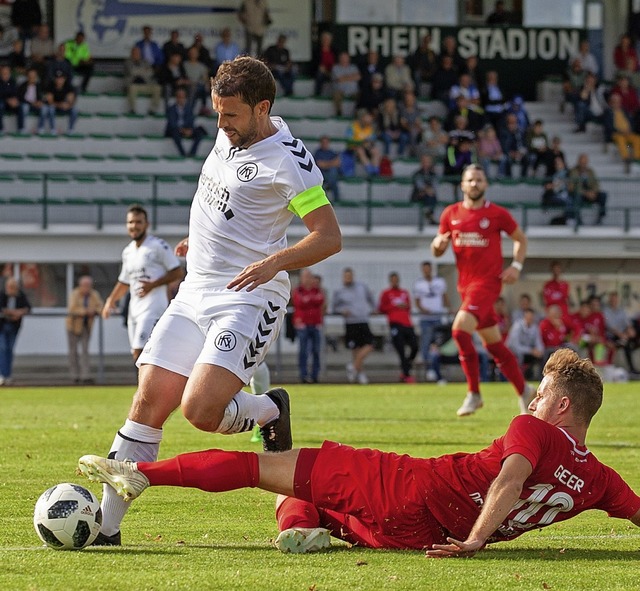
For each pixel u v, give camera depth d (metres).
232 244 9.66
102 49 58.66
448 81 58.59
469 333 21.70
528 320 42.31
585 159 54.38
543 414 8.94
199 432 20.67
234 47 56.62
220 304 9.53
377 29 62.19
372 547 9.16
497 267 21.80
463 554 8.59
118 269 48.84
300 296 41.53
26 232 47.59
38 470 14.95
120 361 46.19
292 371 46.72
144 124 55.69
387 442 18.73
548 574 8.23
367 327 42.28
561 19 64.88
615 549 9.52
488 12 64.12
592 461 8.91
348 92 58.97
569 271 52.53
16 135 52.62
